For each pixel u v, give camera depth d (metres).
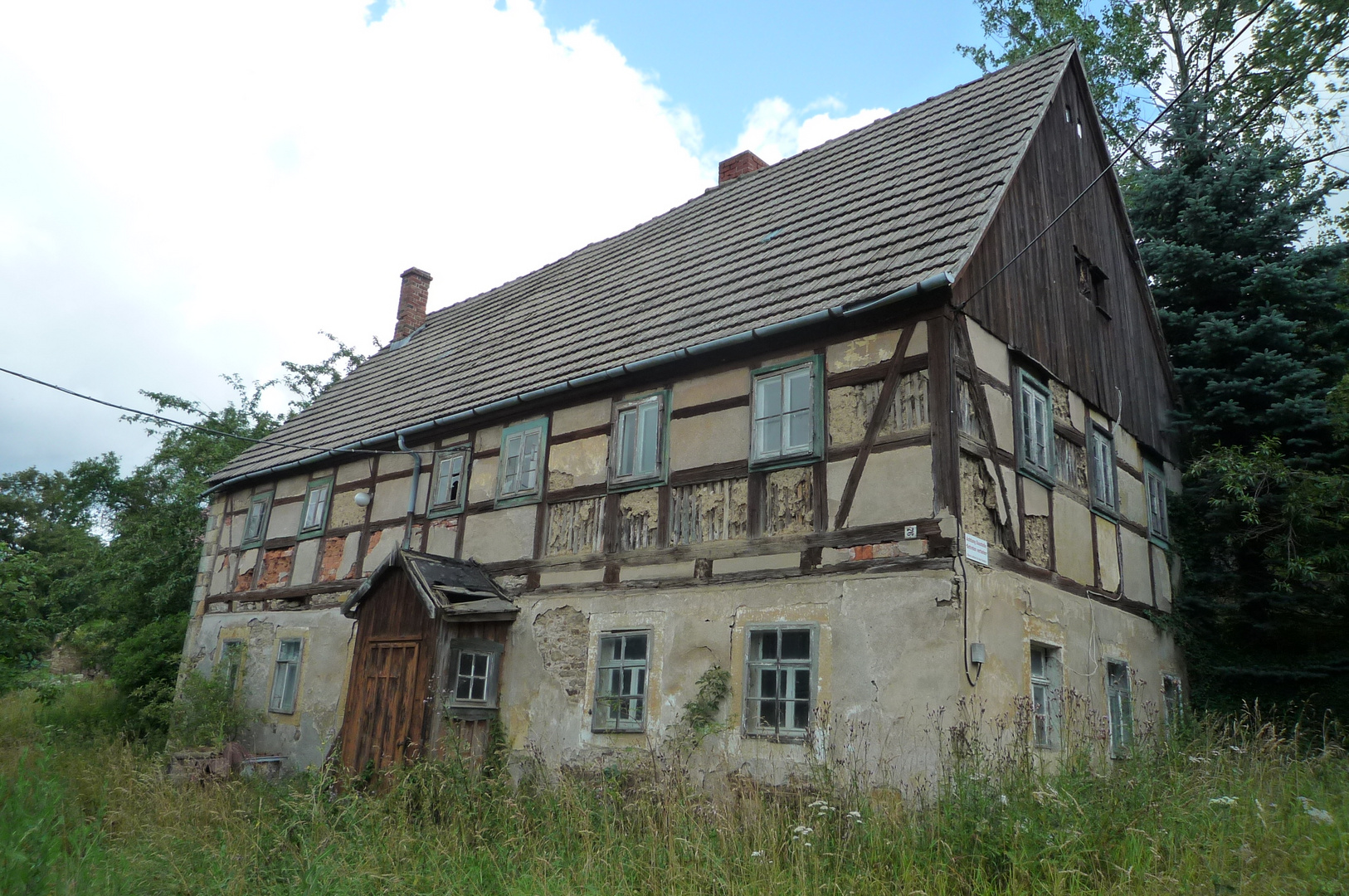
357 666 11.80
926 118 12.66
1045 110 11.00
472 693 11.04
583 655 10.40
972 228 9.17
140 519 19.94
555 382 11.89
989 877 5.79
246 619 15.73
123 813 8.48
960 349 8.73
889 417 8.73
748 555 9.33
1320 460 12.14
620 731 9.73
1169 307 14.55
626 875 6.70
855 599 8.38
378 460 14.52
